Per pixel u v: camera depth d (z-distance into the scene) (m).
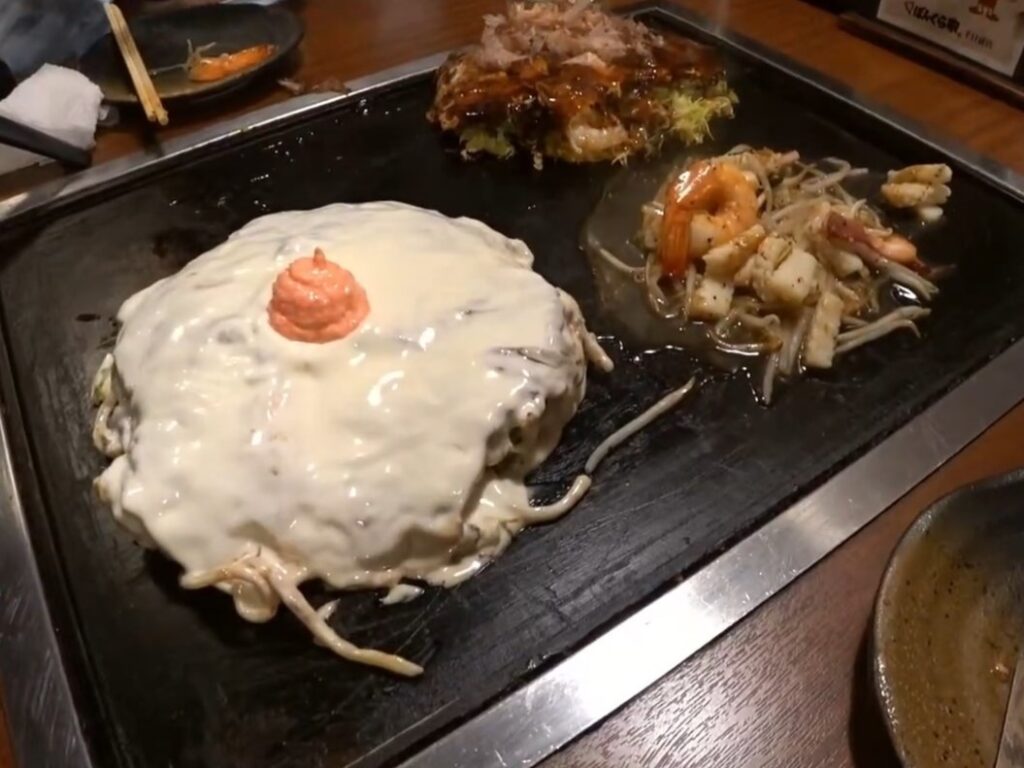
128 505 0.32
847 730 0.30
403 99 0.58
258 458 0.33
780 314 0.45
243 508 0.32
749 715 0.30
